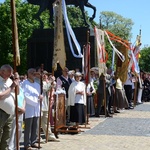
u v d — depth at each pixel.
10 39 38.97
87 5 22.08
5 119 8.57
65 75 14.77
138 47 23.06
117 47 20.88
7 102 8.47
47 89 11.52
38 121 10.85
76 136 12.70
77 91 13.43
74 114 13.41
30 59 22.16
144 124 15.77
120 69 20.56
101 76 18.16
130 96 23.19
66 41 21.02
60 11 11.63
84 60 15.41
